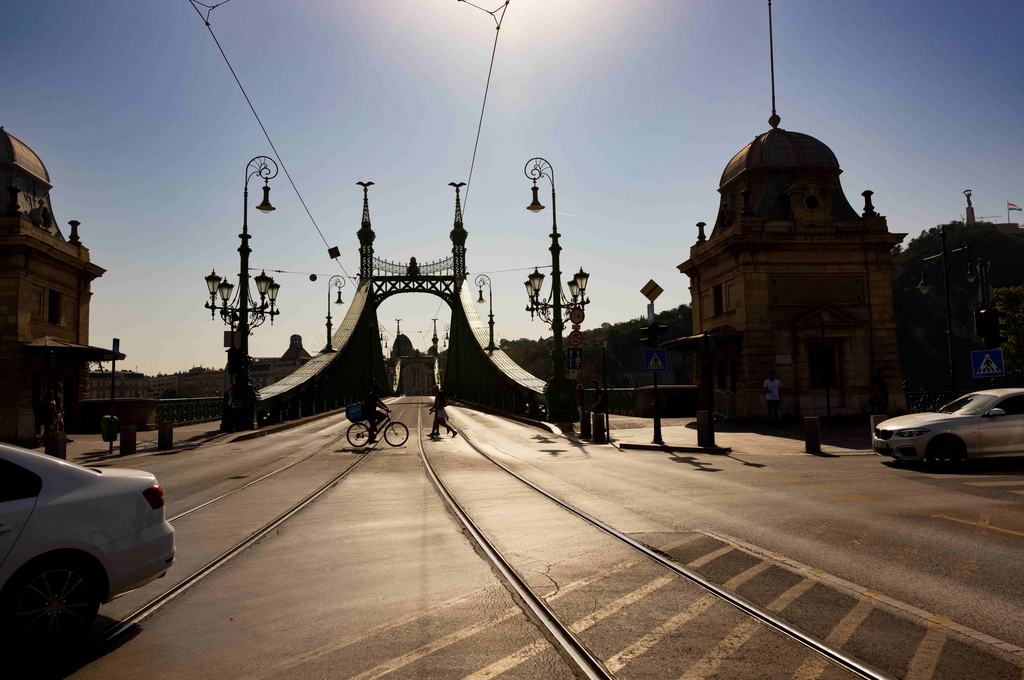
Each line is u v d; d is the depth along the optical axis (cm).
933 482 1024
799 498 894
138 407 2611
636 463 1362
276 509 884
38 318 2488
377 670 361
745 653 377
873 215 2589
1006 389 1220
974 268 2409
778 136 2792
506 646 394
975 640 390
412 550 641
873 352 2500
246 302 2333
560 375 2464
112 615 464
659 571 552
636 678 346
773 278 2489
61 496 412
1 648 378
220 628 434
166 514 858
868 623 420
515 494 980
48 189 2967
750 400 2433
